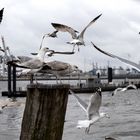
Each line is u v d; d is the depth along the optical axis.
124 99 88.06
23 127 10.73
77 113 54.81
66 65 12.27
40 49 12.53
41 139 10.55
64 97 10.65
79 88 103.56
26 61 12.03
